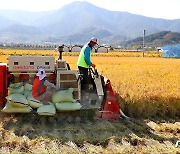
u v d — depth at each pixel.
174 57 50.56
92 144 5.25
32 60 6.55
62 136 5.54
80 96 6.72
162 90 8.42
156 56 52.38
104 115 6.68
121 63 23.94
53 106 6.34
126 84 9.57
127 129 6.05
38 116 6.44
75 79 6.71
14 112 6.27
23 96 6.29
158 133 6.13
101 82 6.95
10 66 6.52
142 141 5.47
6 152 4.72
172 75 13.42
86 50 7.01
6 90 6.62
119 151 4.98
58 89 6.56
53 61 6.64
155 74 13.83
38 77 6.41
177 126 6.54
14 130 5.71
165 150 5.12
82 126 6.14
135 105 7.30
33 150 4.86
